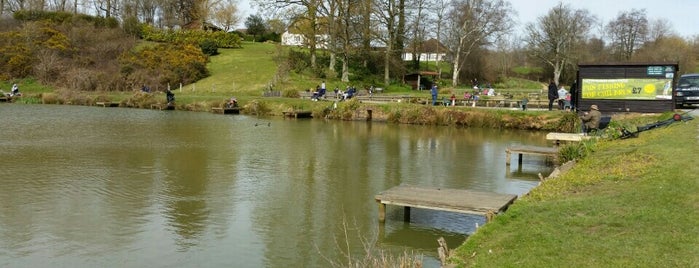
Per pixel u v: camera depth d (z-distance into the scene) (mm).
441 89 60688
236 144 27516
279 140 29500
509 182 18891
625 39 97000
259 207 15125
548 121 35656
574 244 8578
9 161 21469
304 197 16297
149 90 58344
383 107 42125
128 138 28969
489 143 29359
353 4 59938
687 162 13141
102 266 10812
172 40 79000
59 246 11859
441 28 76938
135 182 18016
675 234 8578
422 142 29578
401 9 64500
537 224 9781
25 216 13961
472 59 79000
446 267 8180
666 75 27391
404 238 12516
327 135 32344
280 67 61969
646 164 13836
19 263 10898
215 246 11984
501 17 74250
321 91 49562
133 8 99125
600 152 17656
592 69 28641
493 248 8828
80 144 26375
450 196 13328
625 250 8133
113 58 69688
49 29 72188
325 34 62500
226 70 67500
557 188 12820
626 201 10672
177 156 23391
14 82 64062
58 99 56188
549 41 86312
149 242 12195
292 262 11094
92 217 13969
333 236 12672
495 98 46000
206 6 94188
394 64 65250
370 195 16656
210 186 17609
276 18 60812
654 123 22047
